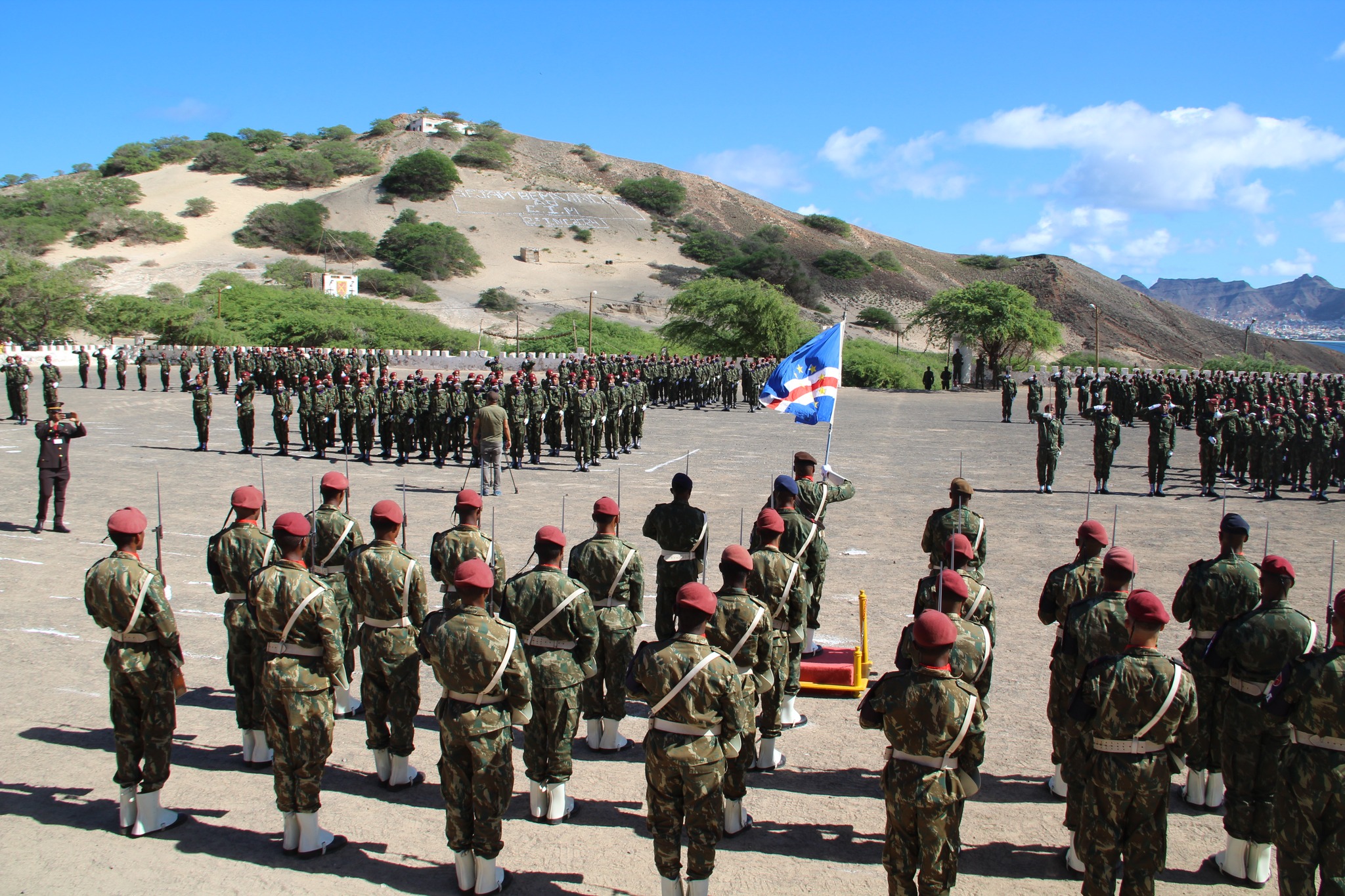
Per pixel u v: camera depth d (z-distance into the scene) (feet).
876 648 31.65
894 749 16.33
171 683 19.48
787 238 521.24
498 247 445.37
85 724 25.05
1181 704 15.64
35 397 122.31
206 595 36.73
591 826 20.34
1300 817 16.16
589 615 20.44
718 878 18.08
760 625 19.84
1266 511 58.34
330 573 26.48
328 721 18.80
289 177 507.71
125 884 17.47
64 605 35.35
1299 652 17.92
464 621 17.60
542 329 289.94
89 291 251.19
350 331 242.78
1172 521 54.08
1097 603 19.74
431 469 70.69
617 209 532.32
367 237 412.36
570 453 81.56
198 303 263.49
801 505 29.19
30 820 19.84
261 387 132.87
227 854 18.78
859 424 109.81
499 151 581.12
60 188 438.40
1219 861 18.71
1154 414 63.10
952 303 188.55
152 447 79.00
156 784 19.48
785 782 22.40
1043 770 23.04
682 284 406.82
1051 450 63.36
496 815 17.30
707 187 613.52
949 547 24.98
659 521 26.02
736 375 125.08
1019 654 30.99
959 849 16.20
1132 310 391.45
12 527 47.75
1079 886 17.92
